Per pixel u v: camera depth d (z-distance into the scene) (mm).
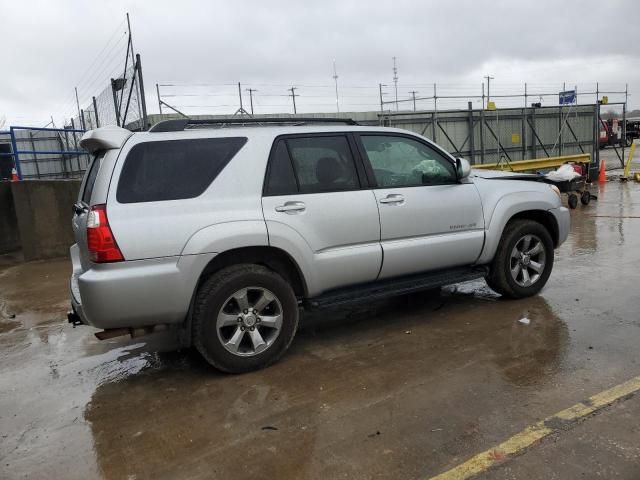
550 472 2787
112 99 11938
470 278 5273
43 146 16969
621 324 4828
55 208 10023
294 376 4160
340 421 3432
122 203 3826
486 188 5430
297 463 3006
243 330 4211
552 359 4164
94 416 3742
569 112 18875
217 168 4148
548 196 5820
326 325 5344
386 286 4871
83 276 3812
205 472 2979
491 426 3258
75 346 5242
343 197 4539
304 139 4527
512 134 17781
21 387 4336
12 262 9961
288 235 4262
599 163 20422
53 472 3084
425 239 4949
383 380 3988
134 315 3838
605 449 2953
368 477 2846
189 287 3945
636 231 9281
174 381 4219
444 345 4609
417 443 3127
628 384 3672
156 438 3379
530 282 5742
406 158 5055
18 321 6230
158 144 4047
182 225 3924
